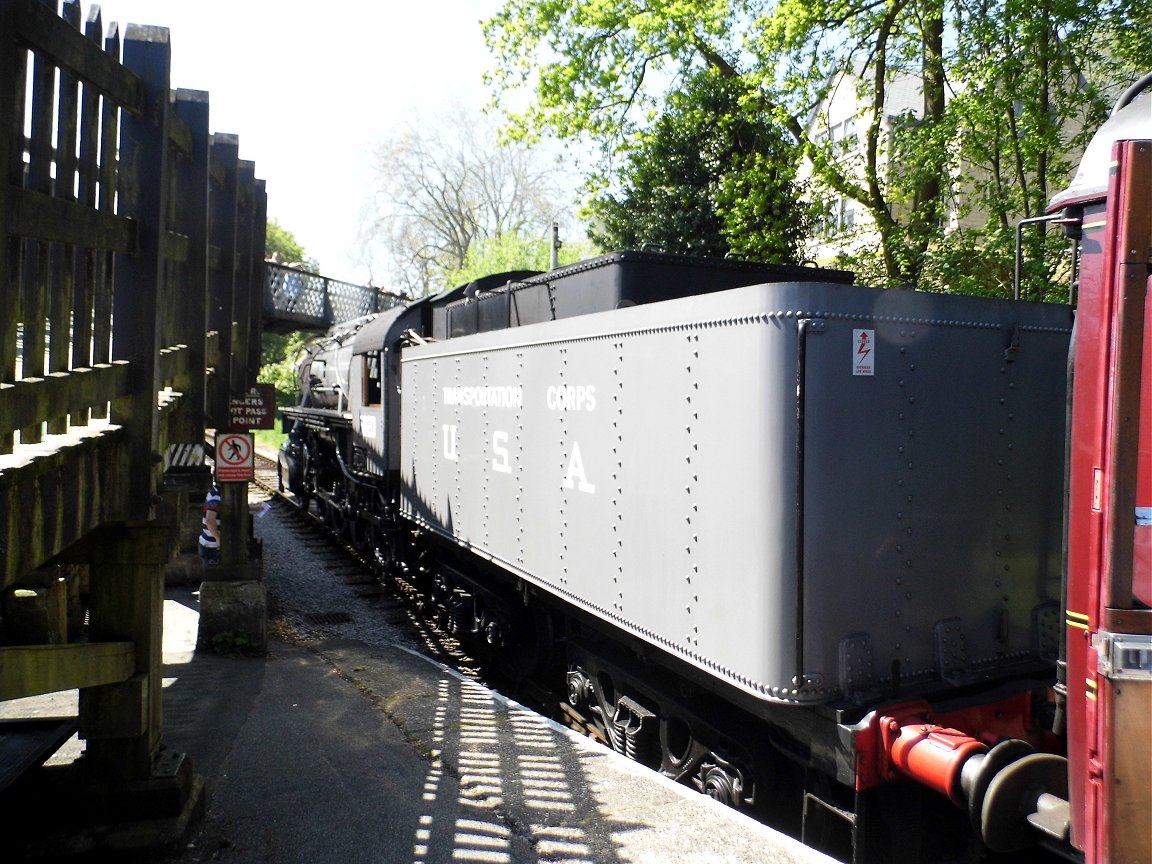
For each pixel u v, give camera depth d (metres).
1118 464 2.59
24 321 2.71
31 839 3.85
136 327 3.61
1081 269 3.09
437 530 7.87
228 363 6.34
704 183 16.86
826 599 3.54
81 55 2.89
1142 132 3.08
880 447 3.67
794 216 14.06
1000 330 4.00
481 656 8.48
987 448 3.96
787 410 3.50
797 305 3.49
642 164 16.47
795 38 11.73
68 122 2.88
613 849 3.87
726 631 3.78
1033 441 4.10
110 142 3.29
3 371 2.41
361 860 3.86
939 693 3.79
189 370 4.80
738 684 3.70
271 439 31.69
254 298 8.75
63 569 6.88
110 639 4.05
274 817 4.32
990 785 3.12
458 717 5.92
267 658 7.73
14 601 6.52
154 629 4.16
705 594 3.92
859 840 3.50
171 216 4.50
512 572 6.12
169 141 4.06
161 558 4.07
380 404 10.74
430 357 8.14
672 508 4.18
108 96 3.21
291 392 36.81
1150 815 2.58
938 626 3.83
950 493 3.86
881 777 3.50
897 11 11.42
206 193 4.71
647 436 4.39
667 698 4.95
